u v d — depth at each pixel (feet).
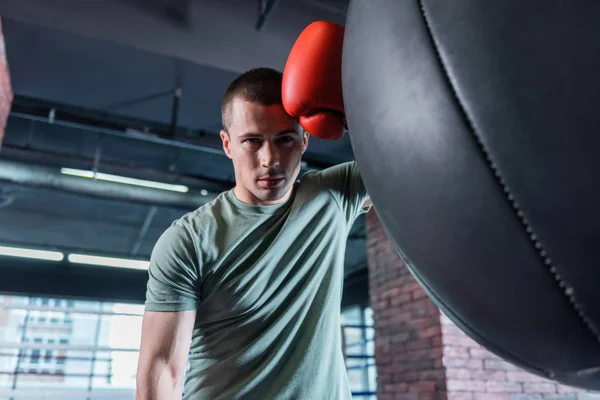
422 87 1.78
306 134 3.13
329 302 3.11
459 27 1.73
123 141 14.69
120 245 22.16
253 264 2.97
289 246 3.08
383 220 2.08
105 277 22.35
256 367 2.93
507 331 1.80
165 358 2.92
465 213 1.69
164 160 15.99
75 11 7.36
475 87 1.66
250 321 2.98
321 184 3.33
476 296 1.78
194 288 3.01
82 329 24.94
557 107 1.51
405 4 1.91
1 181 12.14
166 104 12.35
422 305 11.19
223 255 2.98
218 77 11.05
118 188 13.24
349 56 2.12
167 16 7.48
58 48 10.01
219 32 7.86
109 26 7.74
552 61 1.53
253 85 2.82
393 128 1.86
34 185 12.41
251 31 7.85
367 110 1.98
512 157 1.58
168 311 2.97
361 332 24.25
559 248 1.54
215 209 3.17
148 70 10.80
